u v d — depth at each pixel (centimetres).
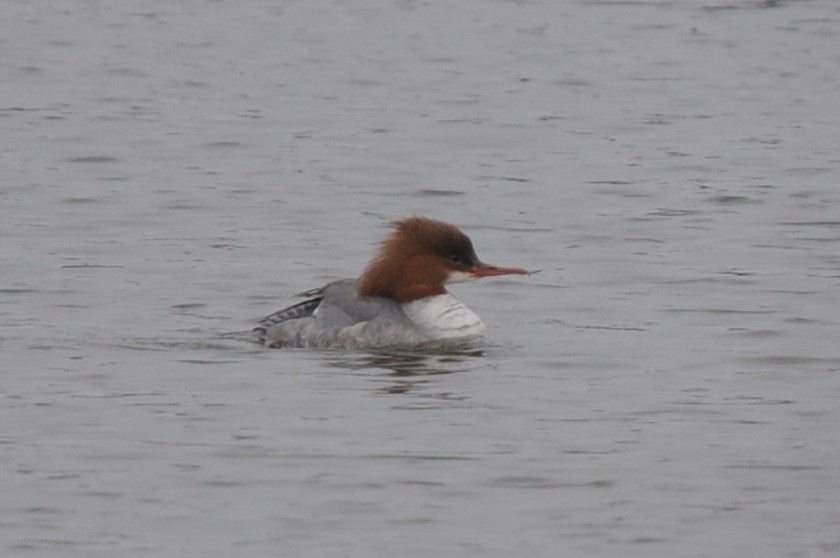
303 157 2986
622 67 3719
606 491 1444
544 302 2102
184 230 2494
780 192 2727
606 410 1652
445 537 1352
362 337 1866
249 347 1870
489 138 3134
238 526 1370
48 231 2473
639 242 2428
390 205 2667
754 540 1349
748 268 2269
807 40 3969
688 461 1512
